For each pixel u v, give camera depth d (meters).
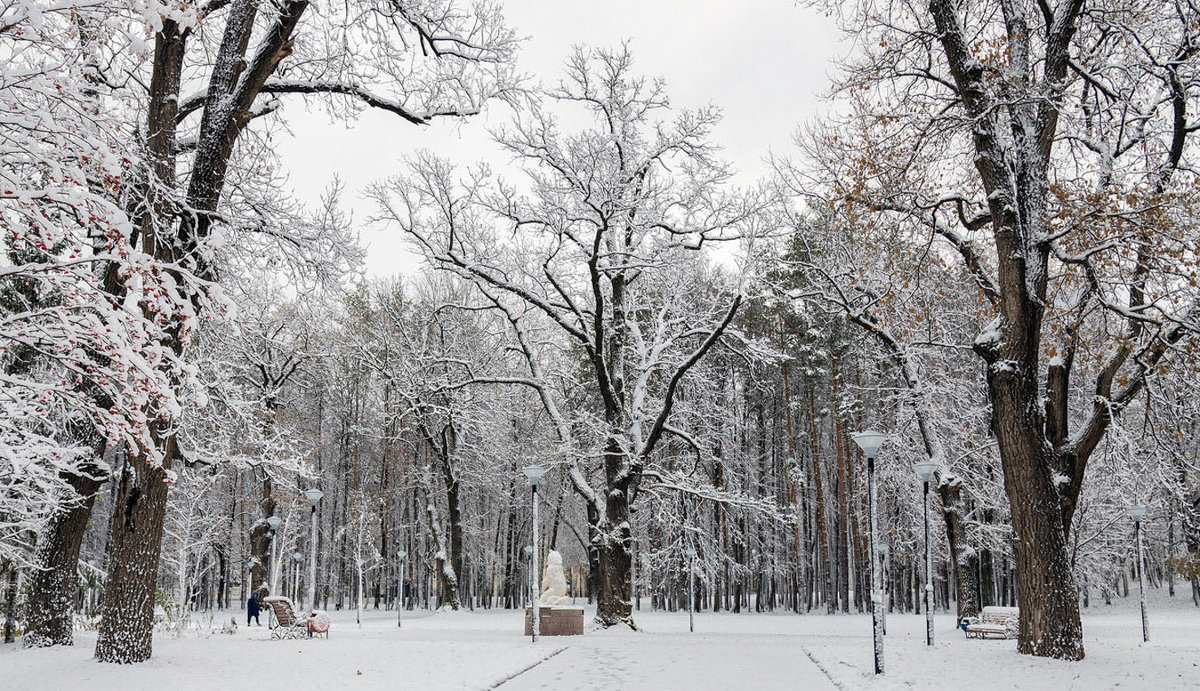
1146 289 15.16
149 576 13.88
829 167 23.67
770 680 13.20
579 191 24.58
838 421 39.56
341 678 12.70
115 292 13.07
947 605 45.72
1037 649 14.37
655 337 30.92
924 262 18.56
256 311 19.05
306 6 15.48
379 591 55.78
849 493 41.50
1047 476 14.66
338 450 51.00
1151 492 19.39
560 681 12.98
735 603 42.97
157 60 14.20
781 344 39.09
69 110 7.64
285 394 42.84
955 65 15.83
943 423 26.64
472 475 43.03
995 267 24.30
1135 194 13.61
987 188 15.70
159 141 13.80
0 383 8.06
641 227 27.58
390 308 39.16
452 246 27.19
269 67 15.29
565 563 60.94
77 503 15.40
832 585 40.66
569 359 38.16
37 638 15.76
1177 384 16.03
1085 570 33.03
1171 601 47.00
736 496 27.59
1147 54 15.17
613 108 27.00
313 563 24.72
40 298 16.05
